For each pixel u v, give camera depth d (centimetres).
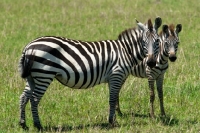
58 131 2280
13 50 4050
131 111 2647
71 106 2748
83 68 2288
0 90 3003
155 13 5744
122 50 2380
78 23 5322
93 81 2341
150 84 2580
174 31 2542
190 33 4856
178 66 3534
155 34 2323
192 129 2353
